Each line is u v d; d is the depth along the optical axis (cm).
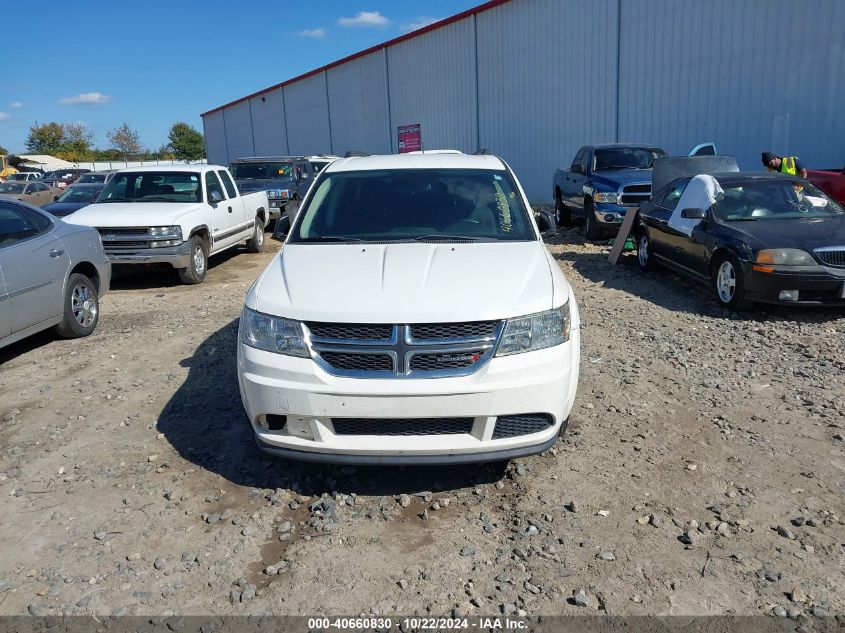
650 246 970
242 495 378
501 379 342
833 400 488
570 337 372
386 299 353
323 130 3422
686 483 378
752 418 461
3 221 616
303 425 351
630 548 322
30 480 401
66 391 548
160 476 401
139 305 890
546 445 362
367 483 388
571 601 287
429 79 2584
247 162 1686
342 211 481
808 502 356
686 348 617
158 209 1014
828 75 1268
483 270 386
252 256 1341
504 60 2194
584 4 1842
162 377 572
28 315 619
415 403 337
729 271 745
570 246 1255
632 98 1727
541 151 2103
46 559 324
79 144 8762
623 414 470
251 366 359
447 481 388
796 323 691
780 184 825
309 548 328
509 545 327
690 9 1531
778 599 285
